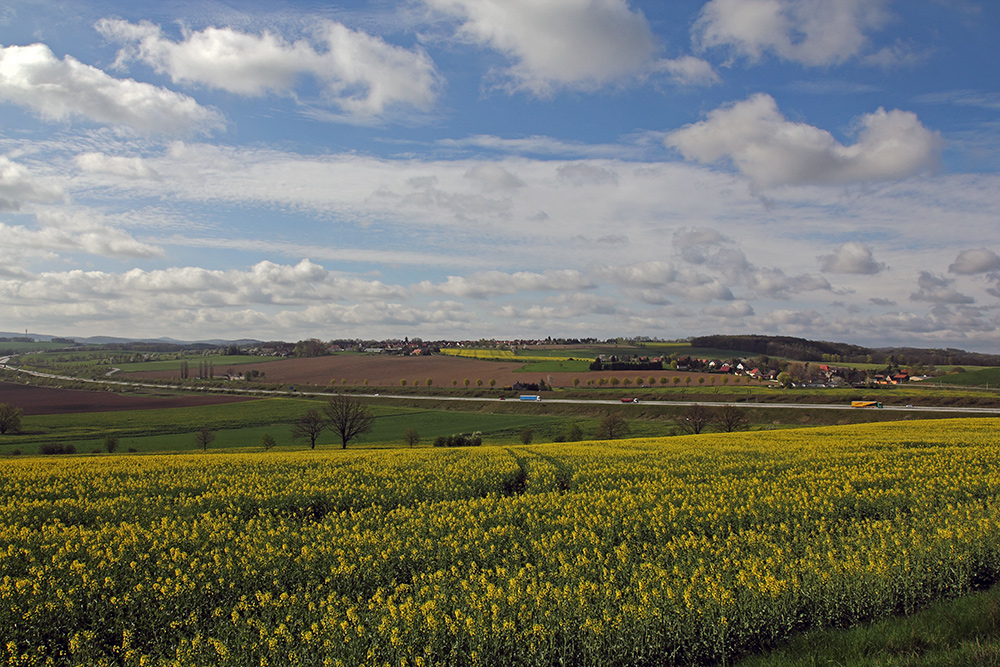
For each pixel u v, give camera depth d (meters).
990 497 16.16
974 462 22.95
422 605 9.60
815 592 9.61
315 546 13.59
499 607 9.61
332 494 20.11
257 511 18.30
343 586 11.59
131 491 21.30
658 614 9.03
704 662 8.79
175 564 12.62
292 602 10.56
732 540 13.03
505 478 22.80
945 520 13.21
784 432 41.53
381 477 23.17
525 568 11.98
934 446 28.83
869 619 9.48
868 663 7.60
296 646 9.00
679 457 26.58
